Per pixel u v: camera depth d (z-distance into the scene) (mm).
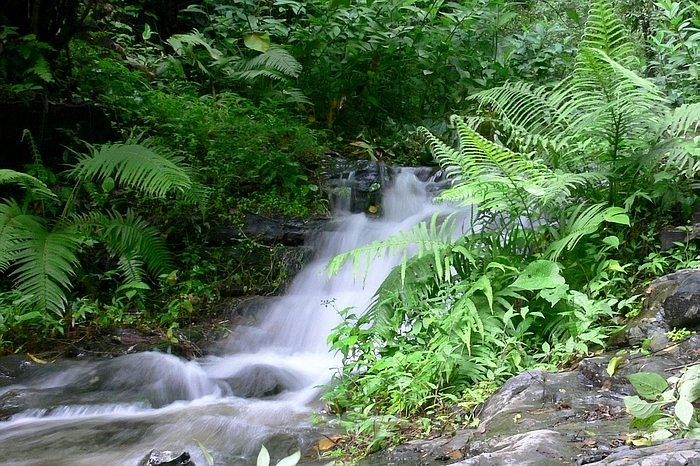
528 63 8836
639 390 2492
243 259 6184
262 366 4621
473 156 4086
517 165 3920
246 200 6656
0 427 3773
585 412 2826
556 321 3865
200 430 3615
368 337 4098
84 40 8172
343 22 8781
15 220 5145
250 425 3654
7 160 6250
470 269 4227
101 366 4547
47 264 5035
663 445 2139
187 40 8469
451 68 8984
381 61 8852
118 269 5758
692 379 2447
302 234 6535
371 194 7199
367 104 9031
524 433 2580
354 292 5820
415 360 3598
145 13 9438
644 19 8766
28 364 4598
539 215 4316
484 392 3396
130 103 7207
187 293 5770
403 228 6641
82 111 6648
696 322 3363
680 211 4559
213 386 4410
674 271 4129
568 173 4387
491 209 4438
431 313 3930
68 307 5352
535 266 3787
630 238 4461
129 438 3537
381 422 3238
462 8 9406
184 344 5055
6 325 4918
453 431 3043
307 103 8773
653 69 7082
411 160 8250
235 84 8828
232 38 9211
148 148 5957
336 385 3994
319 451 3195
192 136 7012
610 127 4379
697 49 6227
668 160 4395
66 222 5520
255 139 7188
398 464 2756
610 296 3881
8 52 6305
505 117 5156
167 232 6254
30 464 3205
